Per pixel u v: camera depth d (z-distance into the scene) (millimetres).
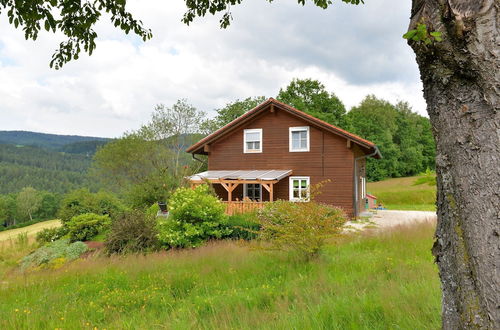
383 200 30125
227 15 5844
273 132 21641
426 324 3240
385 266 6574
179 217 13633
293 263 7535
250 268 7480
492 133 1770
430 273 5531
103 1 5020
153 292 6211
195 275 7176
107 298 6055
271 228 8188
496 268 1741
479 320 1802
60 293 6707
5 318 4953
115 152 37938
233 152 22625
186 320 4352
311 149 20625
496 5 1745
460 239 1915
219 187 22453
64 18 4906
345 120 42438
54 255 14055
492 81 1751
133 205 24812
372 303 4074
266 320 3988
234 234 13875
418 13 2018
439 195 2154
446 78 1926
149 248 12898
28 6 4535
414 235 10312
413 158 56344
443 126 1993
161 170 27000
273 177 18828
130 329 4375
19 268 13711
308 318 3713
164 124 39000
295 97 42375
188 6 5711
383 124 55312
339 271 6453
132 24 5336
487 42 1743
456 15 1775
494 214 1752
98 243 15555
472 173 1834
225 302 5023
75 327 4516
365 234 11055
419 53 2033
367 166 52188
